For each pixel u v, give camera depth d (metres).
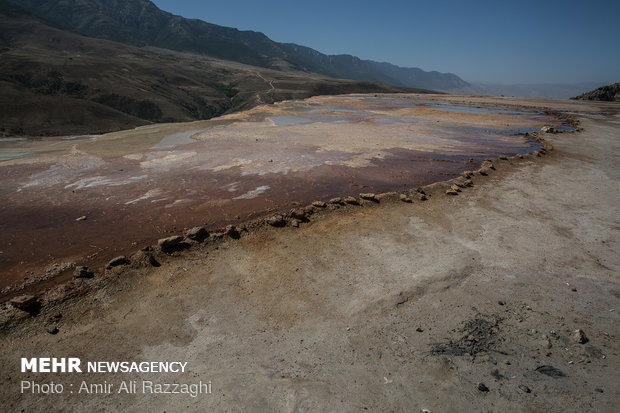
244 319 6.32
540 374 5.26
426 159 17.61
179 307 6.54
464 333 6.10
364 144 20.53
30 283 7.04
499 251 8.77
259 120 29.59
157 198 11.70
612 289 7.34
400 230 9.73
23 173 13.99
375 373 5.29
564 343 5.88
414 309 6.69
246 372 5.27
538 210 11.30
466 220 10.47
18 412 4.56
